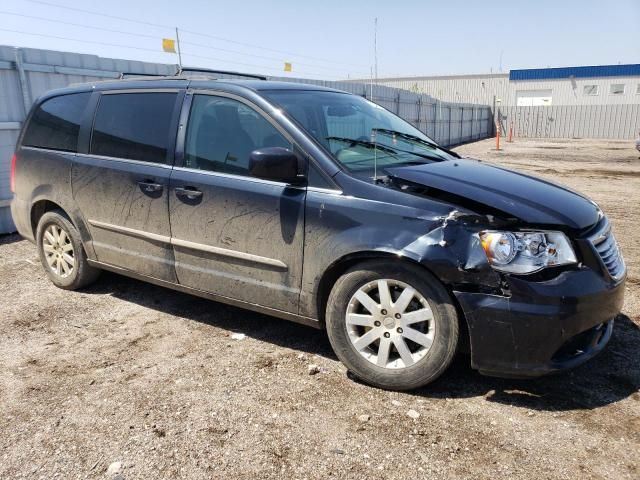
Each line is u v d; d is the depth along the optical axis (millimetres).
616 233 7227
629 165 17047
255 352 3719
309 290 3350
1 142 6988
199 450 2672
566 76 44188
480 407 3033
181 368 3492
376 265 3100
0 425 2887
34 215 5016
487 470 2525
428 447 2689
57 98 4844
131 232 4156
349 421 2908
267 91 3748
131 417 2947
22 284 5141
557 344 2834
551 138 35781
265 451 2664
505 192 3143
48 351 3748
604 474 2490
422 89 49469
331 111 3920
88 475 2502
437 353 3014
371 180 3207
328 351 3740
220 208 3623
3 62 6898
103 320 4277
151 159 4043
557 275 2863
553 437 2762
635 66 41656
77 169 4461
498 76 46688
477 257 2854
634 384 3264
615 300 3033
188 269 3896
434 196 3059
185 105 3938
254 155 3211
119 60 8438
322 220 3227
